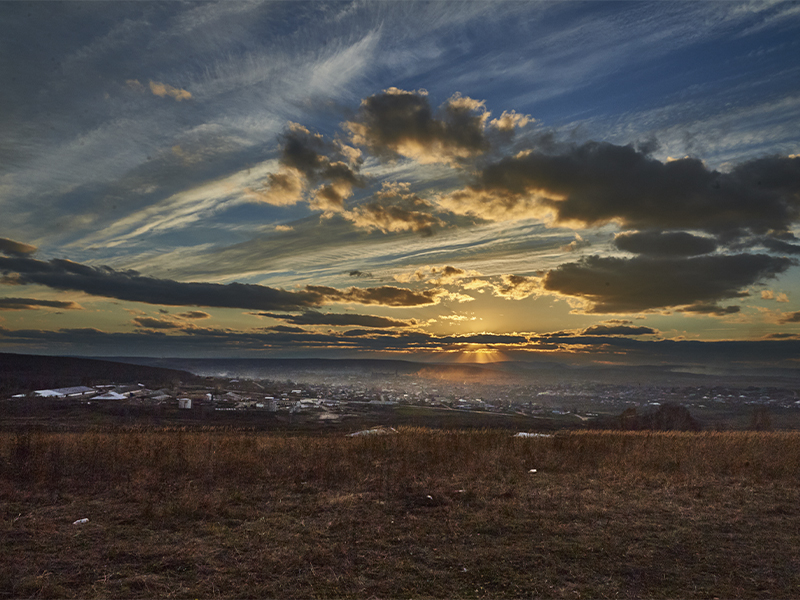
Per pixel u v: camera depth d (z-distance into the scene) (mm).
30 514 7676
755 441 15531
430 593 5332
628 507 8672
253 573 5723
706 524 7766
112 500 8633
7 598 4914
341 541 6828
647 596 5344
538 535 7191
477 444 15203
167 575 5625
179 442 13422
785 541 7047
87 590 5160
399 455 13406
